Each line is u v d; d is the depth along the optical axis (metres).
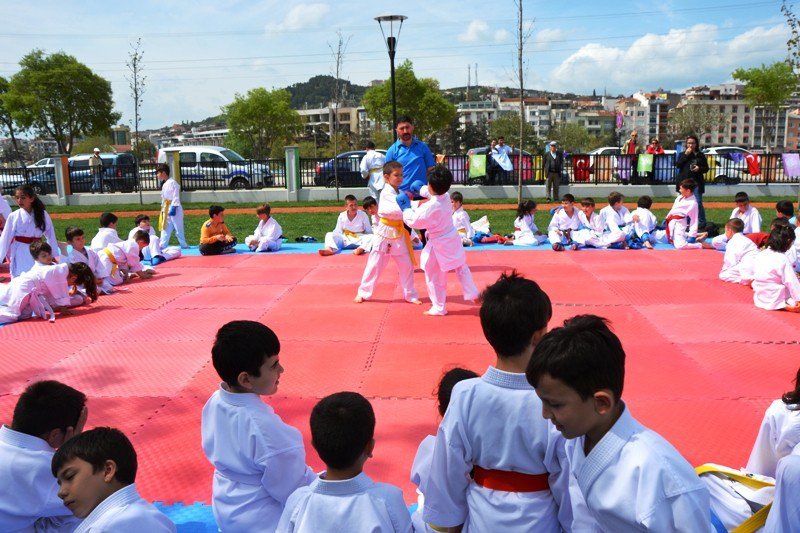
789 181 21.72
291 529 2.50
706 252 11.18
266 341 3.03
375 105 52.41
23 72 42.31
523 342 2.40
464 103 144.88
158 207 21.12
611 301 8.09
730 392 5.24
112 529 2.38
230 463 3.06
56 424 2.98
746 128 144.75
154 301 8.48
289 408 5.09
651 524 1.88
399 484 3.91
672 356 6.09
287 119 54.84
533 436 2.35
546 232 14.12
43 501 2.94
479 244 12.52
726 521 3.24
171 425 4.86
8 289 7.62
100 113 43.78
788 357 6.02
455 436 2.44
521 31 17.77
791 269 7.51
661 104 148.88
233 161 23.97
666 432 4.57
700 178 12.97
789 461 2.31
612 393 1.93
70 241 8.59
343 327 7.16
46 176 23.64
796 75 13.80
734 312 7.50
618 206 11.92
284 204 21.17
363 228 12.12
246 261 11.13
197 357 6.32
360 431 2.46
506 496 2.43
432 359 6.14
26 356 6.45
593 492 2.01
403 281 8.08
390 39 16.16
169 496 3.88
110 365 6.16
